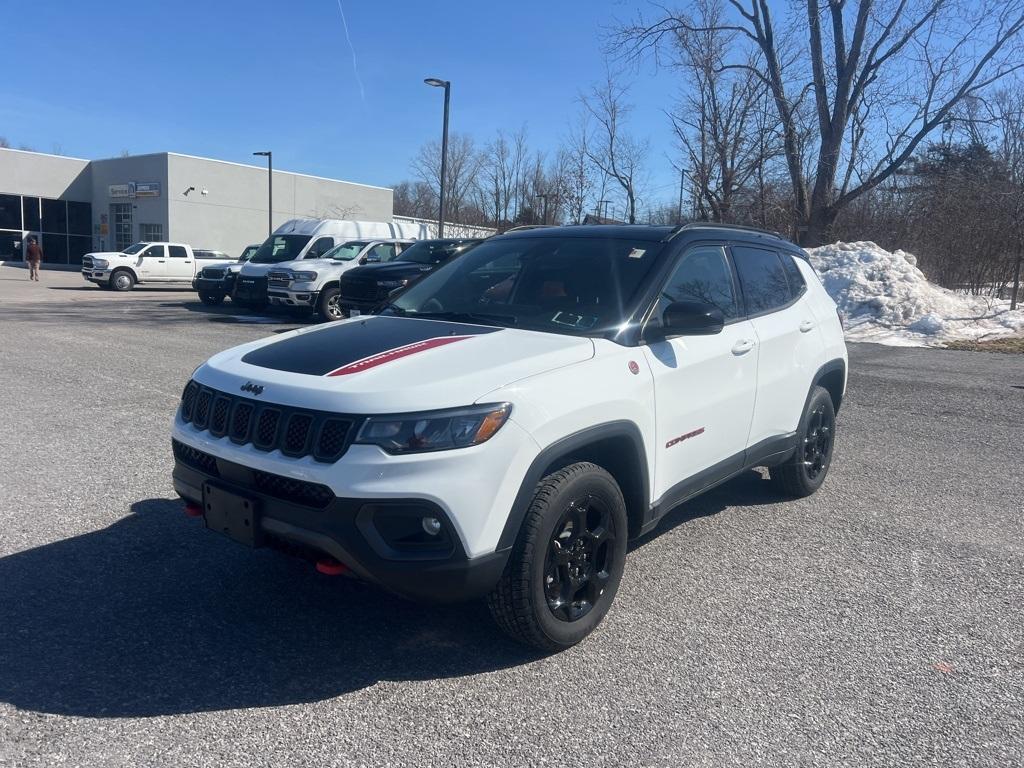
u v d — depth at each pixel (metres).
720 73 23.94
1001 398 9.77
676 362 4.04
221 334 14.49
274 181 45.59
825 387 6.08
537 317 4.07
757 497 5.85
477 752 2.84
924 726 3.06
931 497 5.92
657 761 2.81
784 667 3.47
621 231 4.59
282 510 3.15
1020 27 21.17
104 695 3.12
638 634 3.74
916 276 18.53
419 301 4.61
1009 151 22.88
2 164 42.88
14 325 15.35
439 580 3.06
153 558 4.44
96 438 6.85
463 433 3.06
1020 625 3.92
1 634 3.56
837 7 22.72
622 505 3.70
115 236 45.12
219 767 2.71
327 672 3.34
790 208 24.20
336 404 3.09
